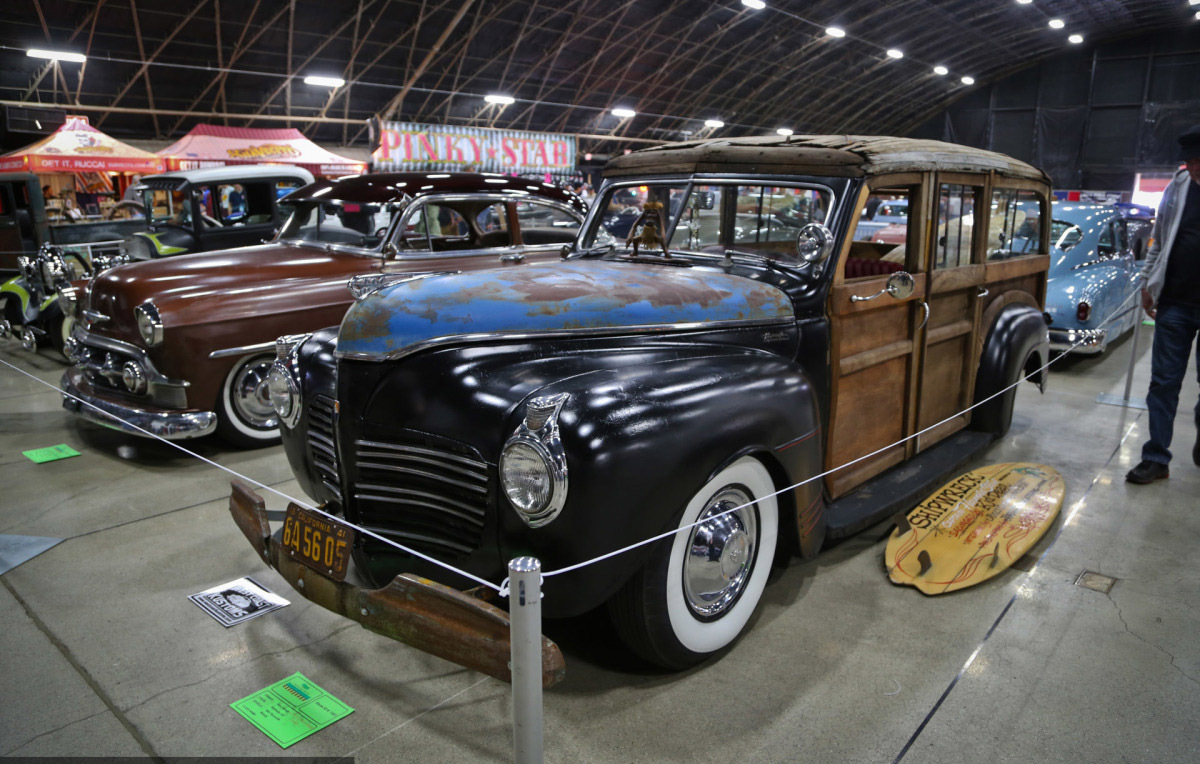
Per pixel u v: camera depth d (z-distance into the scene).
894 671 2.23
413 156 19.98
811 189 2.73
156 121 17.36
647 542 1.93
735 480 2.21
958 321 3.56
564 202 5.57
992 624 2.49
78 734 1.99
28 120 15.81
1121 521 3.28
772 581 2.78
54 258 6.51
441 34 17.75
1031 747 1.91
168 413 3.99
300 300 4.32
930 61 28.92
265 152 14.20
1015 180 3.78
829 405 2.72
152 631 2.49
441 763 1.88
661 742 1.94
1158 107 29.12
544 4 17.88
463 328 2.20
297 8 15.34
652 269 2.80
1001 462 4.02
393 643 2.42
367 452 2.22
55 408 5.32
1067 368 6.34
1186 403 5.20
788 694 2.13
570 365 2.17
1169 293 3.55
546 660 1.63
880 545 3.07
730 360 2.34
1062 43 29.59
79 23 13.76
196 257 4.56
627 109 24.94
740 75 25.50
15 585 2.79
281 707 2.09
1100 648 2.35
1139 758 1.88
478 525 2.03
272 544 2.21
